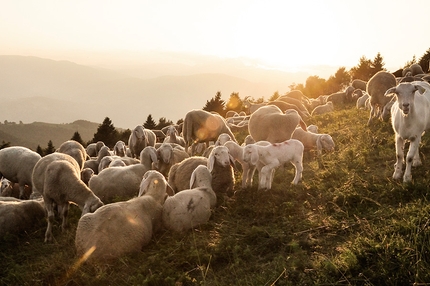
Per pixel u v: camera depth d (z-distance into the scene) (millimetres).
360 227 6590
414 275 4941
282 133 12781
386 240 5770
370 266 5434
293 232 7121
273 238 6883
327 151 12805
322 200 8375
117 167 11586
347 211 7352
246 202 9023
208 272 6312
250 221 8016
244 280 5828
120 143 18312
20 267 7281
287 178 10703
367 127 14008
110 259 6930
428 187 7613
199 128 16609
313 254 6270
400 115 8523
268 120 12938
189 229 7938
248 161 9516
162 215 8062
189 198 8102
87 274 6539
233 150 9898
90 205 8438
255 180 10938
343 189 8508
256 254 6637
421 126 8422
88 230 7129
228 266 6375
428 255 5242
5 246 8430
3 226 8750
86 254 6949
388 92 8516
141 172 11609
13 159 12438
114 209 7355
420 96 8734
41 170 9172
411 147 8438
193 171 9703
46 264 7148
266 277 5695
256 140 13414
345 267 5500
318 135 13094
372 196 7961
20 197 12734
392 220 6457
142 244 7441
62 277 6664
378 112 14930
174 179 10742
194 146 17109
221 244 6949
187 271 6422
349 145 12555
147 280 6062
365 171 9562
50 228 8562
